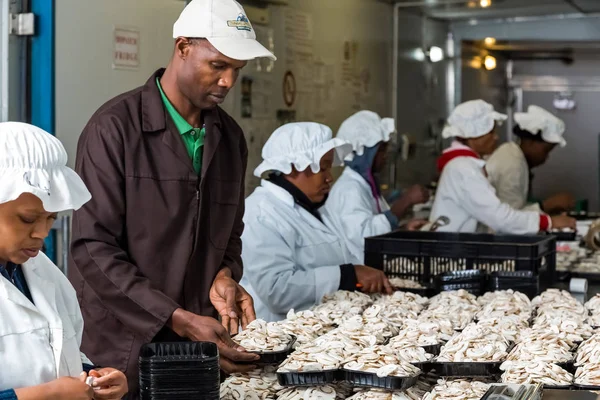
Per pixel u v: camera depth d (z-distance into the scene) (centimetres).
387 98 670
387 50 666
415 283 353
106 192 251
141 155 257
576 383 216
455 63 770
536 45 761
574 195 799
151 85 264
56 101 387
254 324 248
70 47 390
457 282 344
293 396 216
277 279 324
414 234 410
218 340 233
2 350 175
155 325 243
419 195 511
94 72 400
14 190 163
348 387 225
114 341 258
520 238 392
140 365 192
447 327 263
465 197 496
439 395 213
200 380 190
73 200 172
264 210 333
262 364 235
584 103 789
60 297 192
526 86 806
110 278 246
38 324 179
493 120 510
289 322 264
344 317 277
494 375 228
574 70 788
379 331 255
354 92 615
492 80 802
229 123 285
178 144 262
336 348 227
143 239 258
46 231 173
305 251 339
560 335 249
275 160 333
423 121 728
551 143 607
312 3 548
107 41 404
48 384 171
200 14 250
